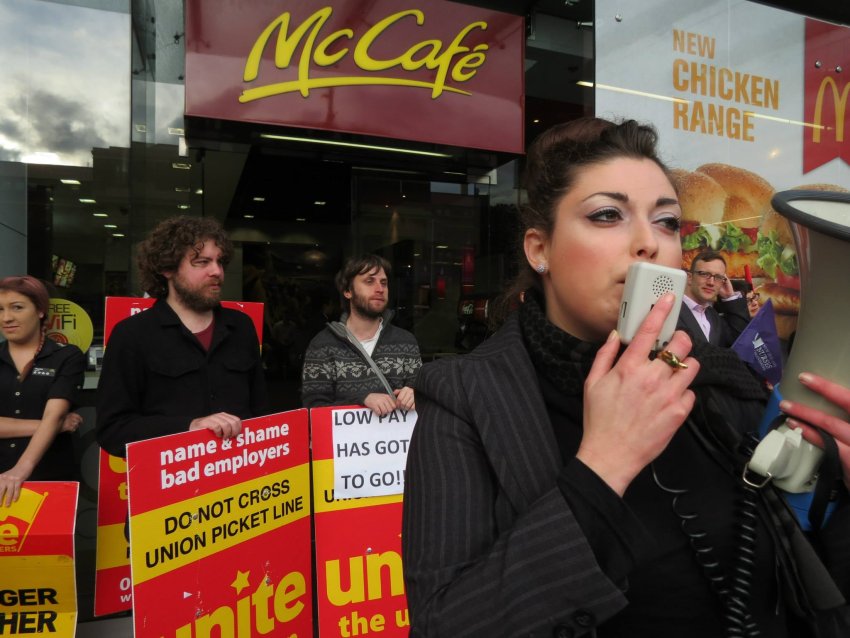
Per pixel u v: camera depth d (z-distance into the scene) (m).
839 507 0.76
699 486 0.77
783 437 0.69
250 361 2.40
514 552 0.60
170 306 2.30
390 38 3.51
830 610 0.74
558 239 0.75
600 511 0.58
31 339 2.57
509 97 3.77
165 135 3.31
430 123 3.61
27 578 2.08
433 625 0.62
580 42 3.92
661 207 0.71
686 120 4.14
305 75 3.36
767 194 4.37
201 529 1.83
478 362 0.82
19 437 2.50
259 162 3.95
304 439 2.27
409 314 4.42
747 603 0.71
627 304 0.64
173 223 2.29
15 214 3.06
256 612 2.01
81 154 3.16
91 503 3.05
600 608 0.57
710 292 3.12
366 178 4.33
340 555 2.34
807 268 0.69
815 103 4.52
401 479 2.46
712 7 4.20
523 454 0.72
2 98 3.03
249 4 3.24
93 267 3.21
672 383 0.60
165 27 3.25
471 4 3.65
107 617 2.78
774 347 1.64
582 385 0.77
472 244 4.30
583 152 0.75
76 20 3.13
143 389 2.15
